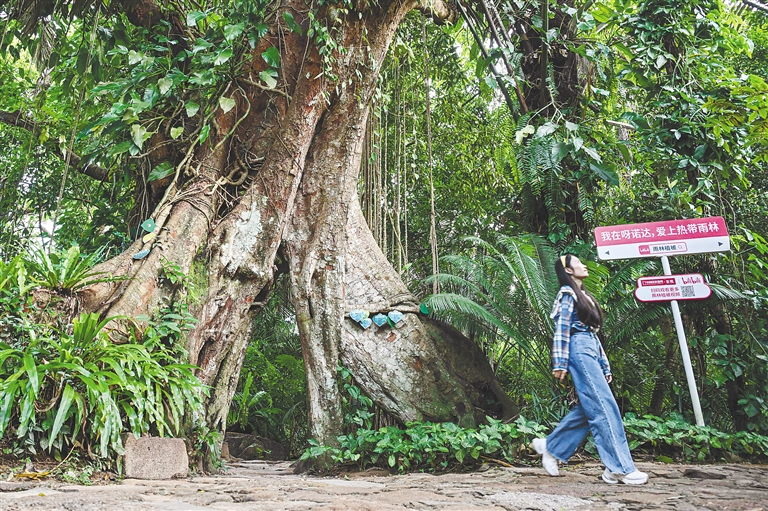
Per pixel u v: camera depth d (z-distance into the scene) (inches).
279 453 433.4
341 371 235.9
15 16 269.3
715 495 125.7
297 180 245.1
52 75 301.0
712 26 295.4
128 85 231.0
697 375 274.2
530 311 263.0
